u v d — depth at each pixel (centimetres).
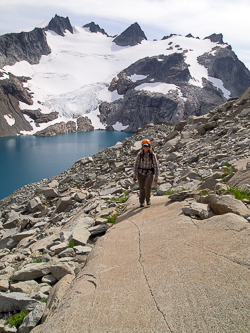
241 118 1883
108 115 18612
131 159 2095
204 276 353
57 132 14975
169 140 2195
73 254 725
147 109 16425
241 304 290
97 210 1107
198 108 16062
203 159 1329
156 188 1145
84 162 2591
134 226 644
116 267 443
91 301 358
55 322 332
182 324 288
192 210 593
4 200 2675
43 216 1783
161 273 390
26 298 524
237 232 441
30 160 7000
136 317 314
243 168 758
